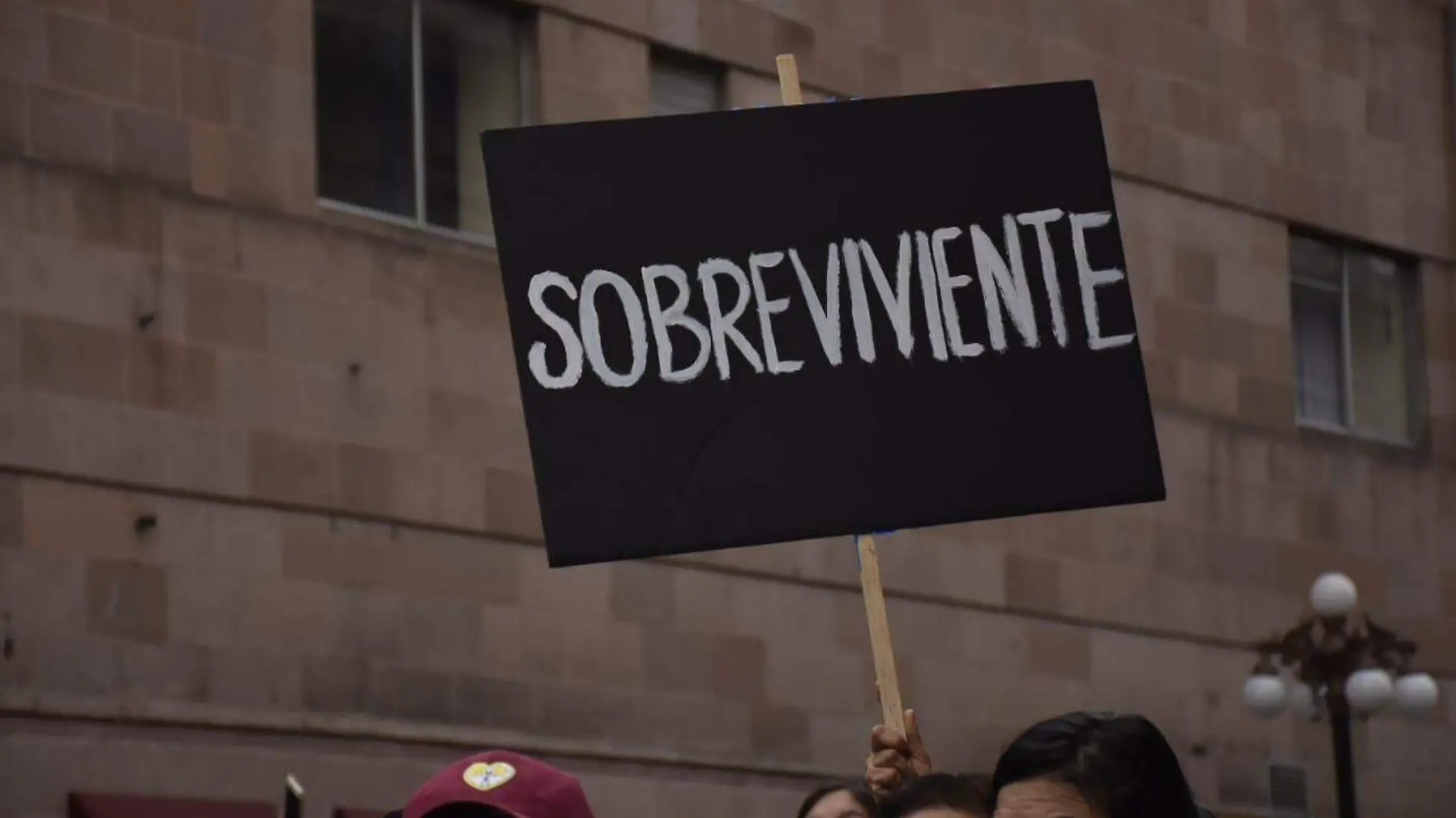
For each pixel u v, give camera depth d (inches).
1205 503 1027.3
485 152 310.0
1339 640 856.9
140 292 732.7
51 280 715.4
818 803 298.7
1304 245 1096.8
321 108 786.8
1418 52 1147.9
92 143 729.0
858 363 311.7
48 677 701.9
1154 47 1032.2
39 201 714.8
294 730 748.6
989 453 311.9
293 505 757.9
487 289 814.5
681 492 306.0
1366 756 1079.0
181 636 729.6
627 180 311.6
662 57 876.0
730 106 885.2
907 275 315.0
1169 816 179.2
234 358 749.9
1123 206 1012.5
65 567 709.3
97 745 709.9
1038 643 955.3
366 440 777.6
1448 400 1135.0
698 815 841.5
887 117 318.3
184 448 736.3
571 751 810.8
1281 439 1061.1
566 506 303.9
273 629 749.3
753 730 860.6
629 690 829.8
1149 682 995.9
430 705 781.9
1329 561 1072.2
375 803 764.6
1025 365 314.3
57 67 724.7
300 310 766.5
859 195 315.9
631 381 307.3
